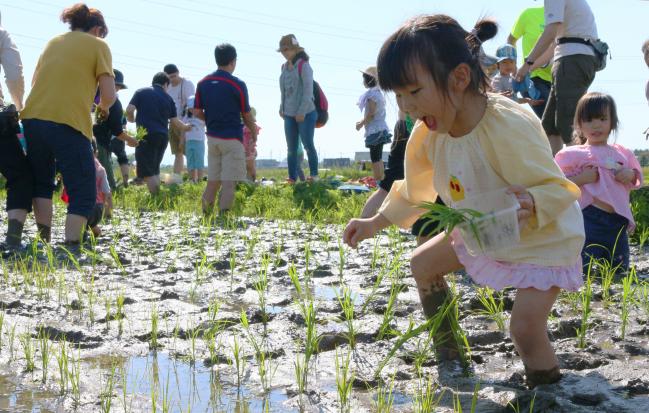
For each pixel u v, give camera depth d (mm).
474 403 2391
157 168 12086
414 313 4098
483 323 3869
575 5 7445
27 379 2889
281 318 3965
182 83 14883
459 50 2607
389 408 2547
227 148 9625
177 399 2682
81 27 6703
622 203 5246
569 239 2703
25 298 4402
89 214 6660
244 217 10172
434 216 2590
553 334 3643
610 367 3021
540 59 8336
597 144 5367
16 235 6480
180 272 5531
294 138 12273
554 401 2549
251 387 2830
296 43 11891
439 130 2730
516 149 2613
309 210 9938
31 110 6426
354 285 5016
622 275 5219
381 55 2650
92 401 2641
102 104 6664
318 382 2895
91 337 3525
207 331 3594
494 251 2607
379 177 12594
